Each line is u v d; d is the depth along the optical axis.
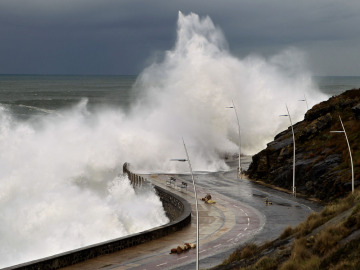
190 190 83.19
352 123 91.56
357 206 37.72
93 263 42.72
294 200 75.94
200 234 54.44
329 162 80.88
